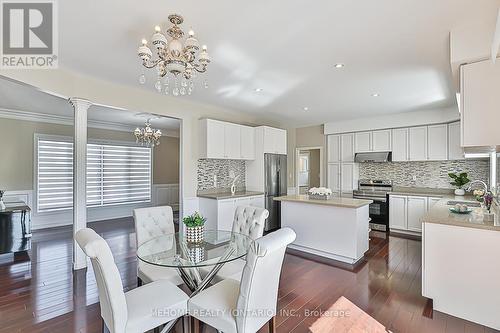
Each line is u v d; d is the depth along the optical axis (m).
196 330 1.97
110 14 2.05
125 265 3.62
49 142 5.89
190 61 2.18
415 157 5.41
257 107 5.13
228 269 2.49
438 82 3.59
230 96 4.38
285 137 6.22
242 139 5.50
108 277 1.58
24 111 5.41
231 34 2.36
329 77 3.44
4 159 5.31
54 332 2.15
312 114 5.71
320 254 4.04
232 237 2.82
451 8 1.96
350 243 3.71
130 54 2.77
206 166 5.20
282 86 3.80
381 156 5.75
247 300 1.65
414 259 3.88
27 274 3.34
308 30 2.29
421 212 5.18
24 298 2.72
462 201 4.10
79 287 2.98
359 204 3.71
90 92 3.51
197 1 1.88
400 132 5.61
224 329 1.74
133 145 7.25
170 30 2.10
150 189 7.61
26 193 5.58
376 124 5.84
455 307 2.39
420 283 3.05
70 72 3.28
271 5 1.94
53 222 5.93
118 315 1.61
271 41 2.49
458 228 2.38
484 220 2.43
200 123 4.94
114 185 6.91
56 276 3.28
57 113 5.65
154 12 2.02
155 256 2.26
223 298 1.90
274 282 1.92
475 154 3.79
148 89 4.01
